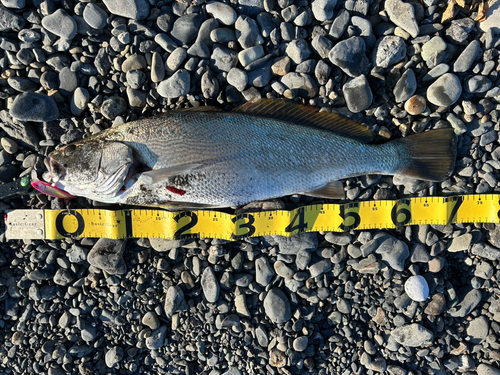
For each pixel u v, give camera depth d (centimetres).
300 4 81
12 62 81
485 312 87
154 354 85
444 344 86
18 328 85
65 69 81
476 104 83
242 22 80
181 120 78
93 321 85
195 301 85
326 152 79
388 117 83
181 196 78
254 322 85
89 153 77
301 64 81
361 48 80
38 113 80
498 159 84
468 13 81
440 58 81
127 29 81
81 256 84
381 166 81
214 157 78
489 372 85
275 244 85
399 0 80
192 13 80
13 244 84
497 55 82
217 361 86
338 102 83
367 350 85
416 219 84
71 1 80
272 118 80
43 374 85
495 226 85
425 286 84
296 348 84
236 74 80
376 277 86
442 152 82
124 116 83
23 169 84
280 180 79
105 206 85
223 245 84
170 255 84
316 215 84
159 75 81
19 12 80
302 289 85
